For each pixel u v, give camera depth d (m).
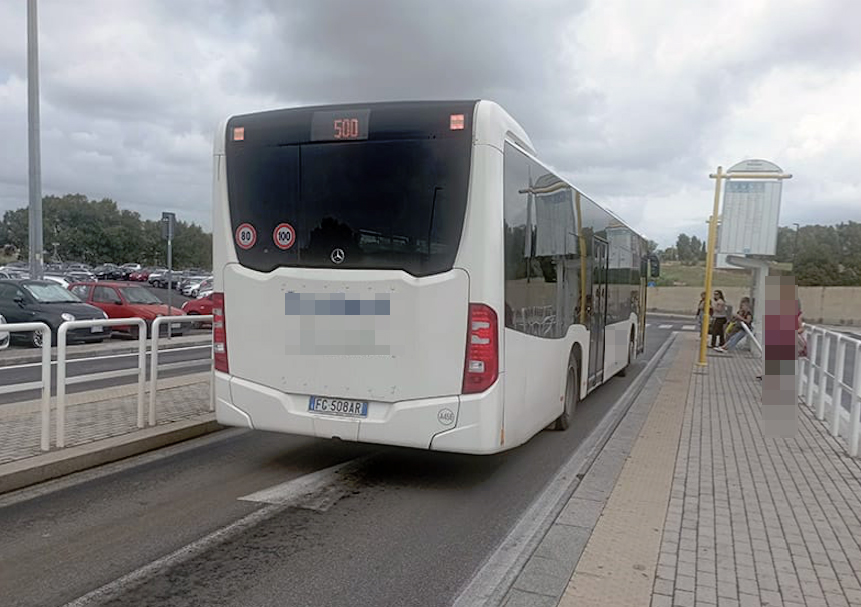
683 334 29.95
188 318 7.72
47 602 3.71
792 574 4.23
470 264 5.34
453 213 5.40
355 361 5.61
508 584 4.11
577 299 8.66
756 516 5.28
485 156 5.36
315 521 5.13
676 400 10.88
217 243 6.15
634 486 6.05
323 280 5.69
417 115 5.51
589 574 4.19
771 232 17.69
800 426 8.78
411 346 5.46
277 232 5.89
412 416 5.47
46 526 4.83
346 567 4.32
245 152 6.01
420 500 5.70
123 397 8.85
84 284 21.16
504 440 5.57
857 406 7.20
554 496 5.89
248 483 5.99
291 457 6.87
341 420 5.67
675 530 4.96
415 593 3.99
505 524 5.18
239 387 6.05
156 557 4.37
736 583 4.09
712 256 16.05
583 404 10.69
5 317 16.53
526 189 6.19
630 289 14.09
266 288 5.90
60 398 6.24
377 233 5.57
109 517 5.05
